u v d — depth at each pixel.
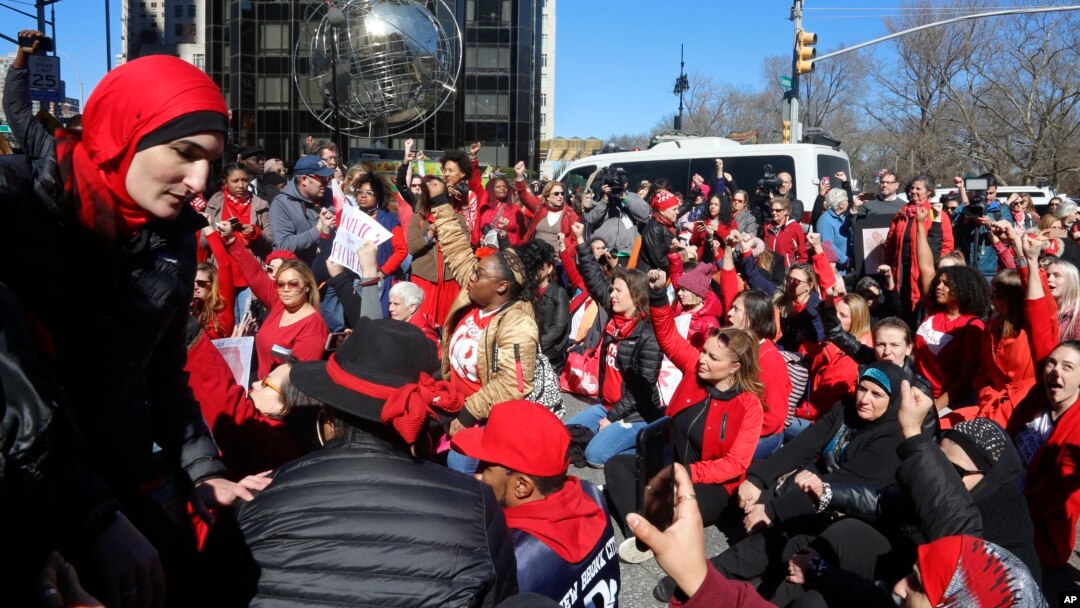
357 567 1.76
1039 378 4.35
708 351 4.58
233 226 5.12
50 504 1.21
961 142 41.50
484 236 8.95
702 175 15.55
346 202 6.99
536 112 70.75
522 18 50.53
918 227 7.81
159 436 2.07
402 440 1.98
